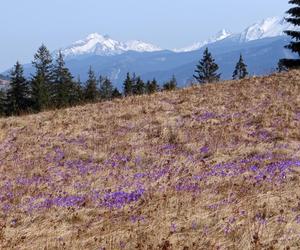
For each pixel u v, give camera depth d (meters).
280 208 11.12
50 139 21.66
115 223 11.51
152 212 11.89
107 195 14.05
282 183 13.09
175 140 19.52
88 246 10.14
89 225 11.74
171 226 10.70
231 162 16.09
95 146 19.97
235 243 9.28
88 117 24.66
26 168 18.05
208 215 11.15
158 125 21.66
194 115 22.62
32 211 13.31
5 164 18.73
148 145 19.50
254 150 16.97
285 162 14.99
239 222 10.31
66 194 14.62
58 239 10.86
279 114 20.98
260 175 13.99
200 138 19.34
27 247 10.45
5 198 14.71
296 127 19.22
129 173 16.36
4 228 11.95
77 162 18.30
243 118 21.28
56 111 27.58
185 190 13.50
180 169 16.08
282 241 9.25
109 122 23.19
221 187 13.32
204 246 9.38
